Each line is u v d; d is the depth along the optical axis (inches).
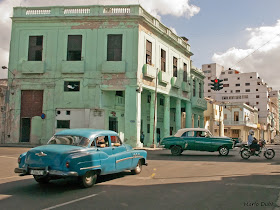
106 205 229.5
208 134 714.8
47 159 278.8
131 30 991.6
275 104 3841.0
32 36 1015.6
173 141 716.0
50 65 994.7
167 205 229.3
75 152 286.5
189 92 1350.9
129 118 956.0
